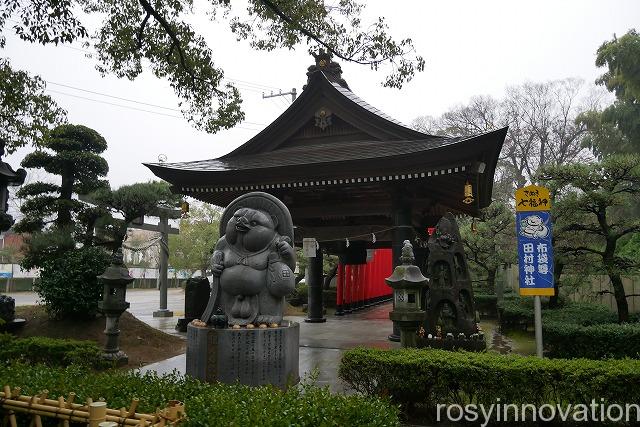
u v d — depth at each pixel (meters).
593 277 17.00
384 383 6.64
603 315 13.77
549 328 11.09
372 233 15.76
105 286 10.58
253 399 4.32
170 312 21.69
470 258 23.62
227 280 7.62
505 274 27.09
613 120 27.11
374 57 13.14
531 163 42.66
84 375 5.57
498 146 13.07
